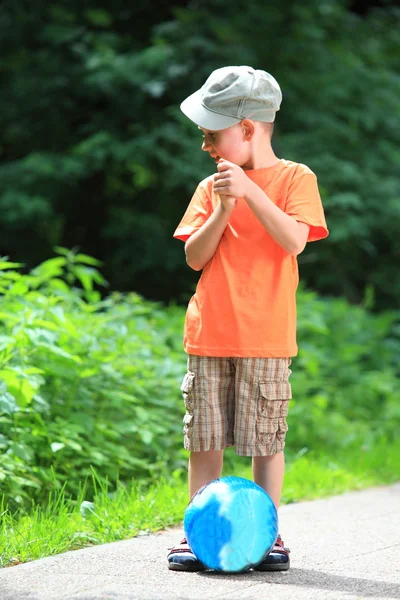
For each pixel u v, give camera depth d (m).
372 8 27.30
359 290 23.83
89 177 22.31
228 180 5.86
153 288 23.06
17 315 9.16
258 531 5.85
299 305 15.72
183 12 21.88
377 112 22.66
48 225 22.55
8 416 8.55
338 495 9.66
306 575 5.95
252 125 6.23
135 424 9.74
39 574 5.92
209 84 6.26
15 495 7.92
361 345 16.89
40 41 22.02
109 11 22.75
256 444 6.20
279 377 6.23
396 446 12.90
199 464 6.46
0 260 9.44
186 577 5.86
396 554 6.61
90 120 22.09
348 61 23.09
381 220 21.77
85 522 7.39
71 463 8.82
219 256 6.27
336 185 21.50
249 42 22.25
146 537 7.23
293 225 6.05
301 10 22.52
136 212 22.70
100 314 11.01
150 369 10.89
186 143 20.38
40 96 21.47
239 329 6.14
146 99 21.27
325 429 12.90
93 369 9.45
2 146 22.62
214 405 6.24
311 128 22.19
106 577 5.85
